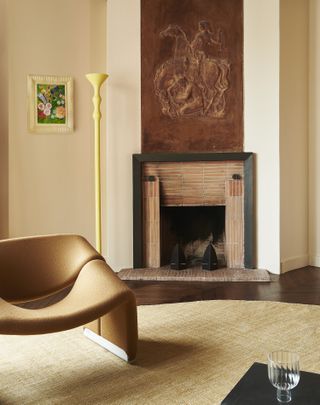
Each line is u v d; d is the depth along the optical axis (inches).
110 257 203.0
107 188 202.1
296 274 194.9
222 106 201.2
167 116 201.8
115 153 201.6
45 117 203.9
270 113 194.5
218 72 200.5
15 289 116.3
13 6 198.8
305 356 110.4
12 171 201.8
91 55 208.1
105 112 211.3
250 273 191.8
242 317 138.7
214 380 99.2
